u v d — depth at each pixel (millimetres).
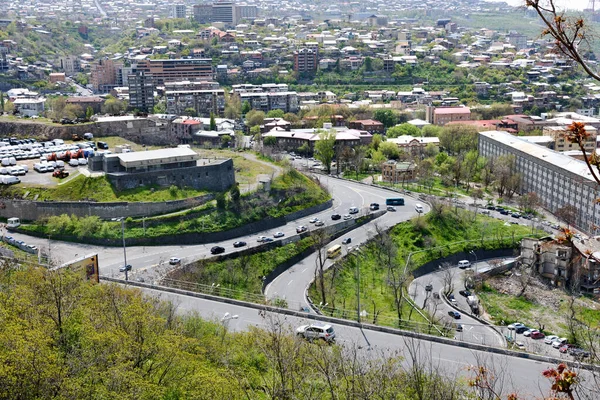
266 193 192875
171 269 148500
